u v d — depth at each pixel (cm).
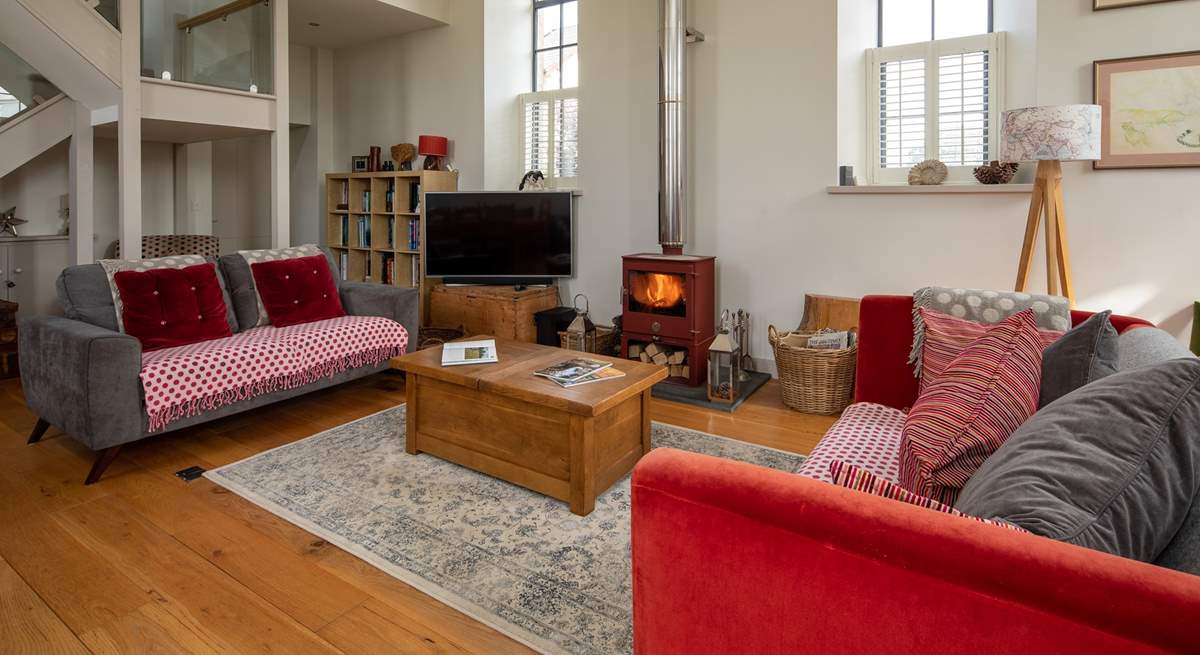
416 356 300
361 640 173
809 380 362
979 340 165
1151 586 70
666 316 412
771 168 422
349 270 636
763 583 94
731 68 430
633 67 474
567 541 224
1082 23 324
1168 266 319
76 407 269
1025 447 111
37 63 409
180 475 277
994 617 77
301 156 675
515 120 577
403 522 236
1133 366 150
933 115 404
